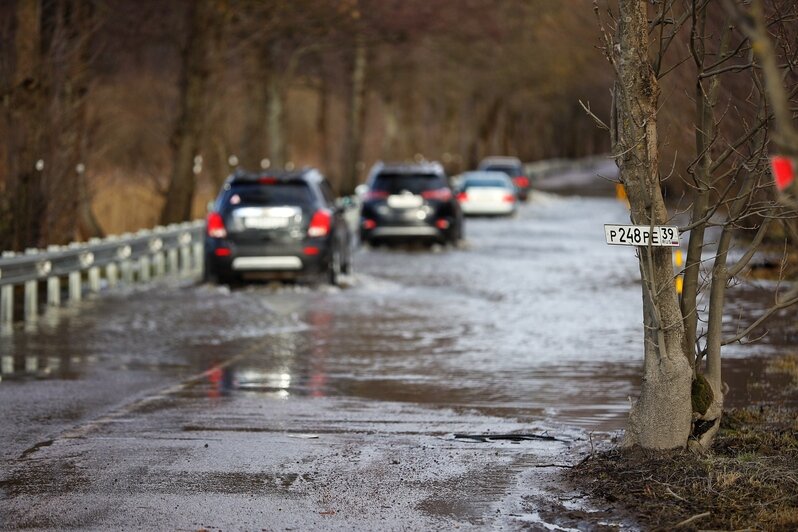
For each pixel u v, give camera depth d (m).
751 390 32.03
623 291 57.66
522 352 39.66
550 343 41.62
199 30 86.62
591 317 48.47
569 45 179.25
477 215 125.31
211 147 109.44
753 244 24.06
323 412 29.83
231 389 33.09
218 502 21.58
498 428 27.88
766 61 13.15
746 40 23.66
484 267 69.75
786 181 16.27
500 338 42.84
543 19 175.25
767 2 27.14
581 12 142.88
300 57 148.88
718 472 21.91
